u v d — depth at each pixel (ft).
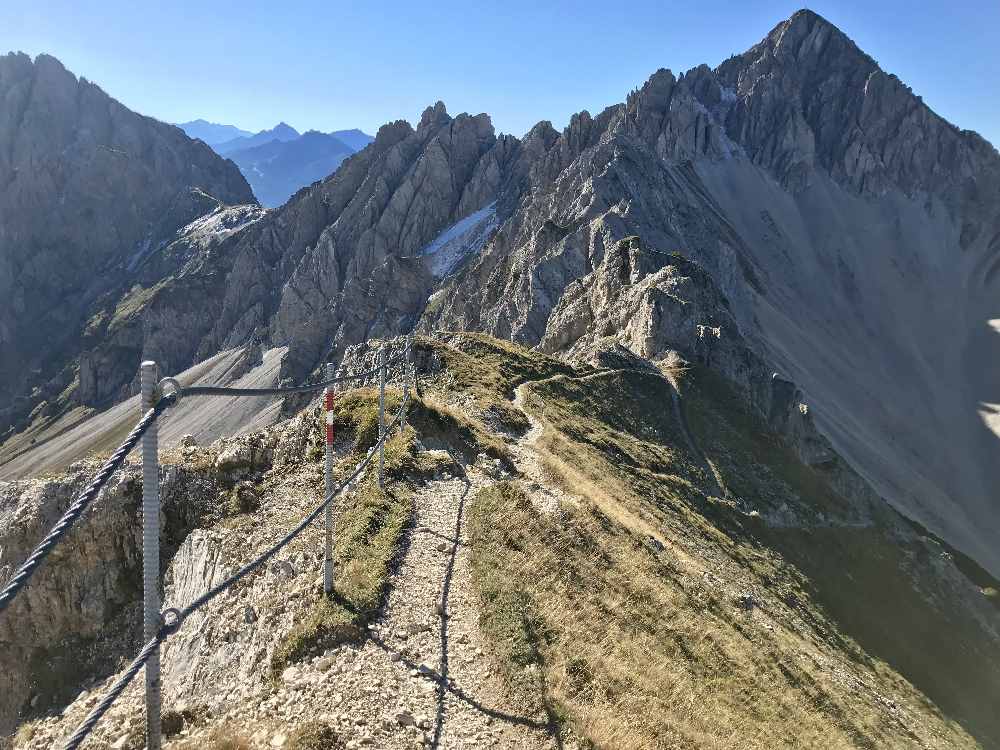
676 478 192.03
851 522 250.57
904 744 93.86
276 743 41.63
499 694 48.01
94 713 30.01
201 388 36.68
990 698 188.14
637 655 60.80
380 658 51.24
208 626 69.00
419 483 89.66
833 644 152.76
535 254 499.51
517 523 79.82
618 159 587.68
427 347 205.16
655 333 310.45
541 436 158.30
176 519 97.04
